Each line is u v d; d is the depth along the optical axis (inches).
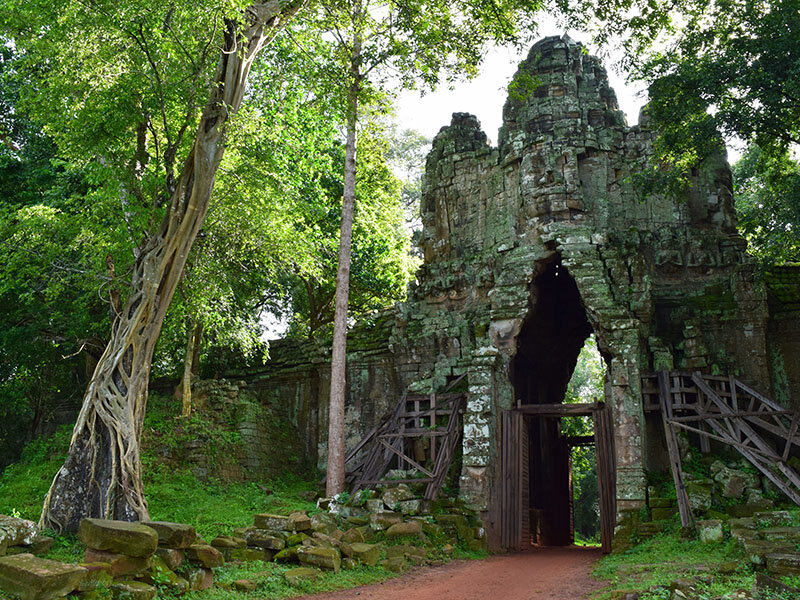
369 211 1064.2
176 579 340.2
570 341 1007.0
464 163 942.4
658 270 826.2
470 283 890.7
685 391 719.7
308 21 642.2
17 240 716.0
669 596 350.3
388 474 763.4
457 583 472.4
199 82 572.4
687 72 685.9
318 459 946.1
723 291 797.2
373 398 930.7
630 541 638.5
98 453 492.1
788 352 765.3
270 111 743.7
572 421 1476.4
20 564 271.4
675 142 732.0
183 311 749.3
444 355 875.4
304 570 428.1
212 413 890.1
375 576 470.6
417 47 645.3
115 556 317.7
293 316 1220.5
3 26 570.9
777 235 824.3
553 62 900.6
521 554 715.4
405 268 1152.8
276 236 768.9
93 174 591.5
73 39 525.7
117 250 645.9
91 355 876.6
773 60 629.6
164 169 604.1
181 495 696.4
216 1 492.7
